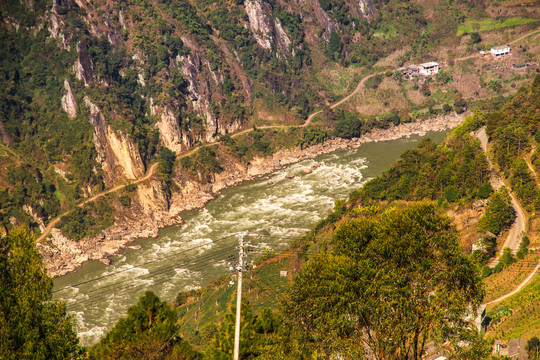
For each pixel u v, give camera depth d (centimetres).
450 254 5553
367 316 5572
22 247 5719
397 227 5828
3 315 5306
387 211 6200
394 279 5519
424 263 5534
